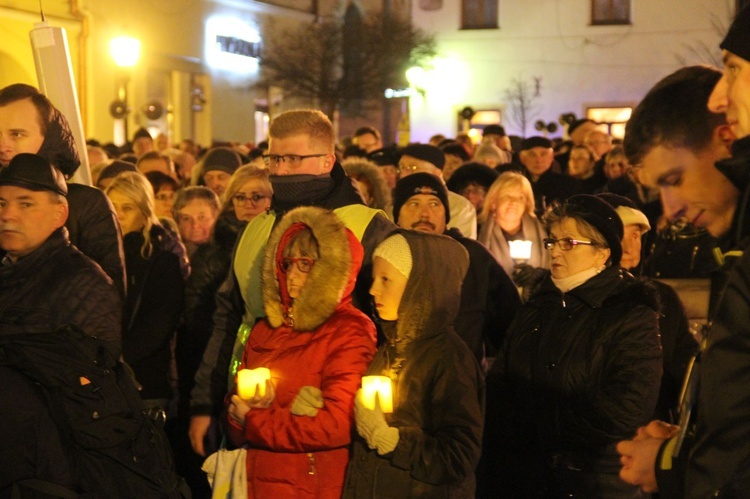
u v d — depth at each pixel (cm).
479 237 789
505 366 502
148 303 646
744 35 244
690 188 266
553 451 472
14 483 391
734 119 250
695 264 658
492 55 3859
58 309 427
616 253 484
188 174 1462
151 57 2894
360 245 464
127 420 410
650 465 284
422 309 425
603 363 465
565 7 3772
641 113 269
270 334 459
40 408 390
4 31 2388
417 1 3916
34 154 441
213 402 531
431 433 422
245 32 3266
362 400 410
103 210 505
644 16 3691
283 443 428
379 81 3281
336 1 3591
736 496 239
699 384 249
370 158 1115
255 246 508
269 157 505
